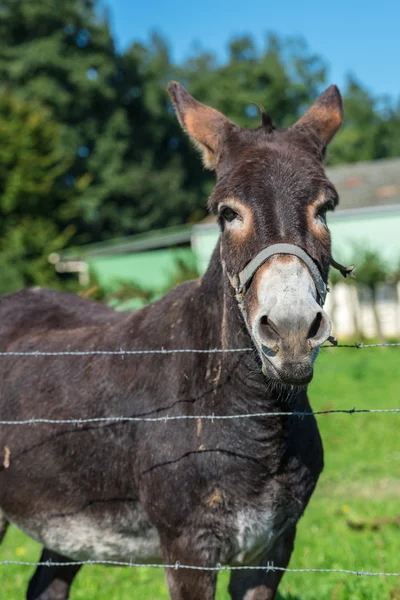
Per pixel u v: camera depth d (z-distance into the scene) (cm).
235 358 305
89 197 3544
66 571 418
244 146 306
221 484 305
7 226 2753
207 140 329
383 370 1516
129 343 353
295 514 319
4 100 2988
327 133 338
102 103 3859
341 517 650
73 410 355
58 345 389
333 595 420
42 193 2803
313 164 290
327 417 1066
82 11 3834
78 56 3731
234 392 306
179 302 347
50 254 2677
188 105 342
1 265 2566
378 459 859
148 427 323
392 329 2456
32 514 371
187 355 323
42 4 3644
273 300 257
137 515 337
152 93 4047
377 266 2280
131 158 3997
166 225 3944
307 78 5034
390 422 1027
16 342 414
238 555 314
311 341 253
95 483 345
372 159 5250
